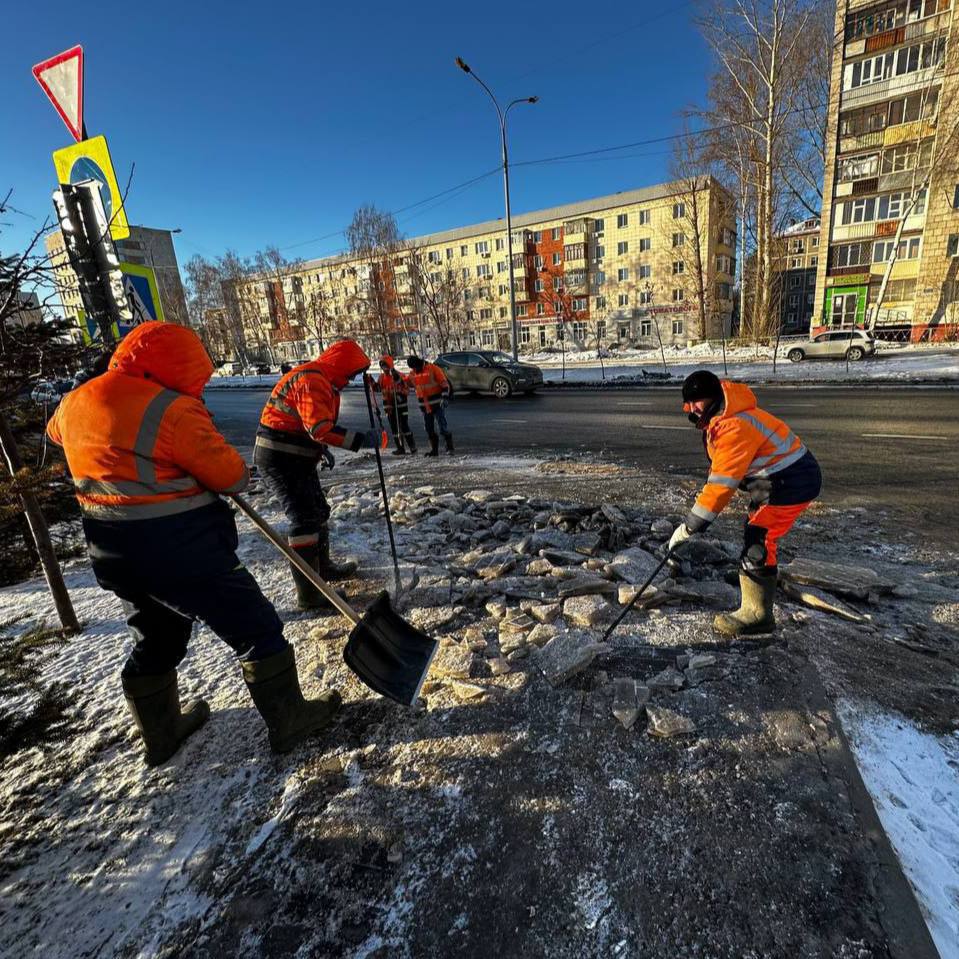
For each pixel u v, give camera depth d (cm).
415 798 186
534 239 5425
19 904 159
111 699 253
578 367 2867
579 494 576
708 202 4178
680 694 229
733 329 5378
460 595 329
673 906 145
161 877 164
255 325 6462
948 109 2484
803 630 282
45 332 320
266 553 434
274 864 166
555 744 205
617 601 312
